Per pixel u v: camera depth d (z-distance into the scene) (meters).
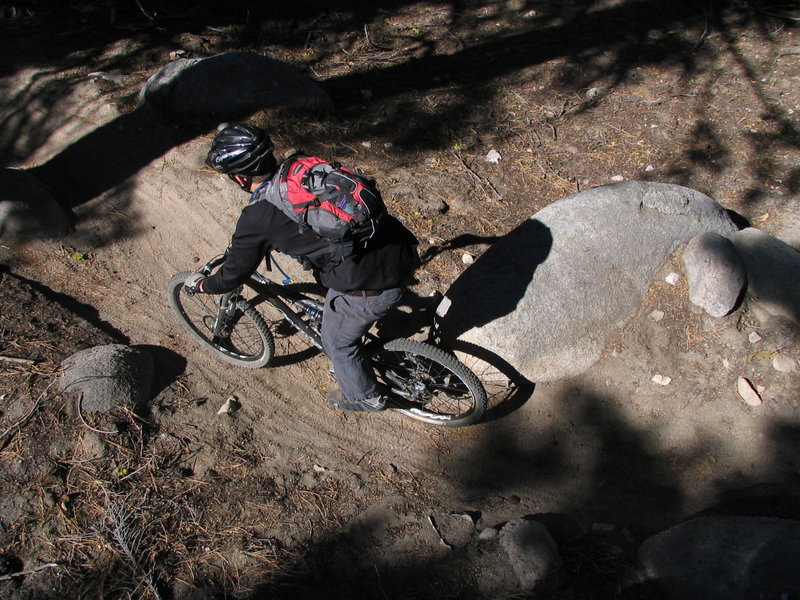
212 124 5.62
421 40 7.33
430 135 5.86
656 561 2.91
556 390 3.96
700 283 3.91
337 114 6.03
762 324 3.92
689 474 3.55
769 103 6.03
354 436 3.73
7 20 7.12
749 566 2.74
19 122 5.88
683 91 6.33
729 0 7.75
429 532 3.19
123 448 3.35
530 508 3.43
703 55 6.88
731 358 3.85
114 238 4.80
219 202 5.05
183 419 3.62
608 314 3.94
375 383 3.38
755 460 3.55
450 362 3.37
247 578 2.92
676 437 3.71
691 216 4.14
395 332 4.23
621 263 3.95
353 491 3.39
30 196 4.71
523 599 2.82
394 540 3.15
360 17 7.71
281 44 7.10
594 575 2.91
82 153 5.42
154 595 2.80
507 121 6.06
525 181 5.36
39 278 4.43
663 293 4.02
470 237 4.84
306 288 4.45
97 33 6.98
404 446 3.72
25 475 3.16
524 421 3.86
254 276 3.51
